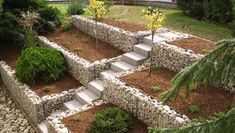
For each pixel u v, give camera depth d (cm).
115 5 1474
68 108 877
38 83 978
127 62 943
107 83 819
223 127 327
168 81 771
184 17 1191
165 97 372
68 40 1154
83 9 1379
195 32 995
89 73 918
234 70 333
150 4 1441
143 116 712
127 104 754
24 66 966
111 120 684
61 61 1011
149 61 901
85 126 718
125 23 1126
